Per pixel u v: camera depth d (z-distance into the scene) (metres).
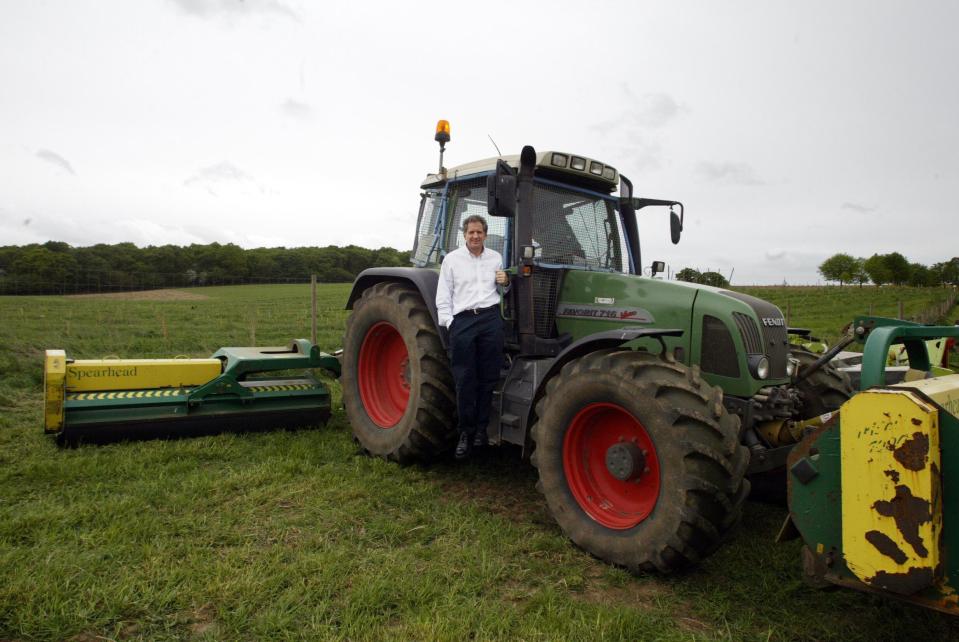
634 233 4.83
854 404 2.07
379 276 4.91
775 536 3.34
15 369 7.71
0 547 2.84
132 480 3.82
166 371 4.84
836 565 2.16
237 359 4.95
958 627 2.48
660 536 2.77
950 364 6.91
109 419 4.45
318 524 3.28
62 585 2.53
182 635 2.29
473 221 3.89
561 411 3.27
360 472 4.18
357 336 4.92
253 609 2.45
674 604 2.66
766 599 2.70
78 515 3.21
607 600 2.68
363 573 2.76
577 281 4.10
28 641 2.20
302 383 5.36
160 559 2.79
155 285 42.88
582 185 4.53
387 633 2.30
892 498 1.97
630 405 2.94
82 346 10.89
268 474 3.96
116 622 2.35
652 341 3.65
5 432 4.77
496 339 3.91
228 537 3.06
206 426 4.79
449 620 2.39
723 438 2.76
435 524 3.37
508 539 3.19
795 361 3.64
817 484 2.20
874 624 2.51
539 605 2.56
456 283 3.94
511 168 4.15
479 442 3.94
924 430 1.90
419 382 4.24
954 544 1.91
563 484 3.26
